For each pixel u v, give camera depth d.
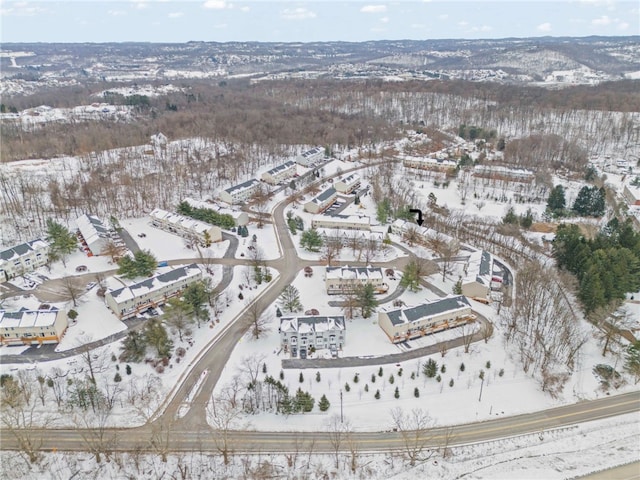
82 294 124.06
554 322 110.56
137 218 175.12
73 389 90.38
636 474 76.25
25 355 101.38
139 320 114.69
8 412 79.69
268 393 89.62
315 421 86.19
